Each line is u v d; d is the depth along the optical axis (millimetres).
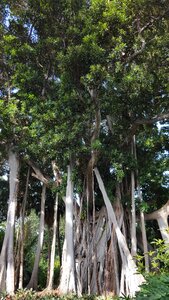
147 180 14125
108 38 12461
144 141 13977
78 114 12023
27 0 14805
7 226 13688
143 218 12891
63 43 13453
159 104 12703
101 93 11773
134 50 12930
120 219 12648
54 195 16047
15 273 14055
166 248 6785
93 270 12320
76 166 13195
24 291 12422
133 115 12750
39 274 17688
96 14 12414
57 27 13547
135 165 13008
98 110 11797
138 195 13258
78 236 12914
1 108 13117
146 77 11664
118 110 12344
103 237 12773
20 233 14734
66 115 11875
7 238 13492
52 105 12805
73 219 13141
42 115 12203
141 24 13000
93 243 12664
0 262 13062
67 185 13148
